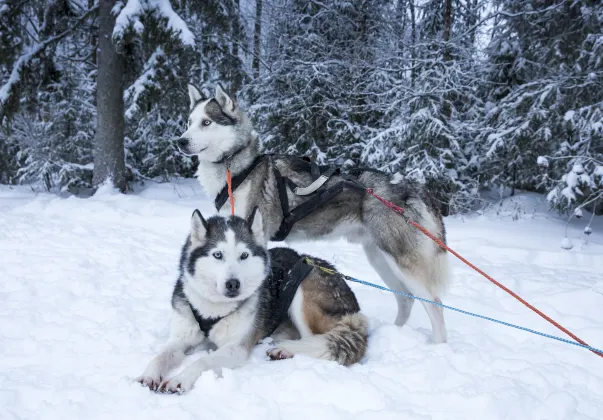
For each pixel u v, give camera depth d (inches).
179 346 111.3
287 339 131.0
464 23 485.4
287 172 152.7
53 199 374.9
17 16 408.2
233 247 108.4
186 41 373.1
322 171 150.1
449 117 406.9
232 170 153.3
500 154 405.4
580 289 177.8
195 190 486.0
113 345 117.3
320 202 144.6
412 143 398.0
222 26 459.2
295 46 512.7
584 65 368.8
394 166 401.4
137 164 554.3
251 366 108.0
